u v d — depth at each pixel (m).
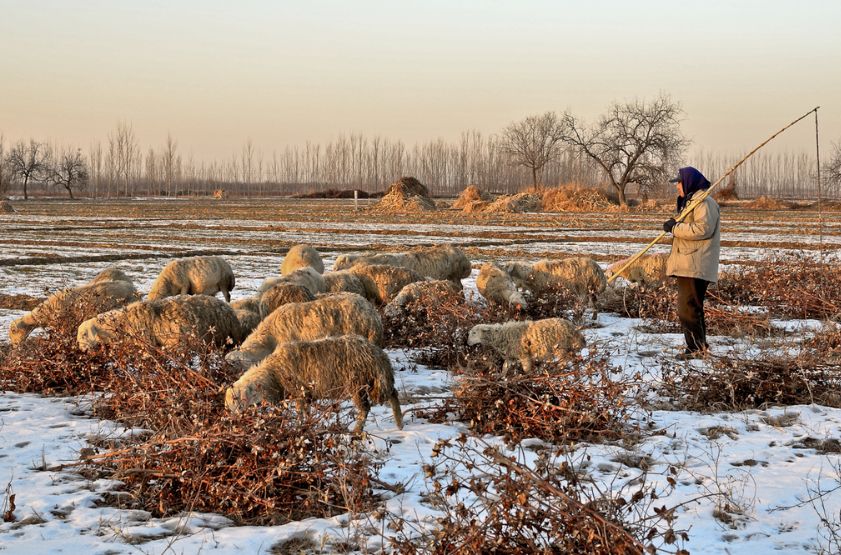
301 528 5.43
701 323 10.68
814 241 36.50
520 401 7.64
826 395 8.64
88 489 6.29
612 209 74.12
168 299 10.05
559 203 75.62
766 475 6.27
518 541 4.54
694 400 8.66
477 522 4.85
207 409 6.97
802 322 13.36
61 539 5.30
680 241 10.60
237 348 8.93
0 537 5.34
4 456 7.09
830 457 6.68
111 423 8.05
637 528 4.62
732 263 23.97
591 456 6.81
